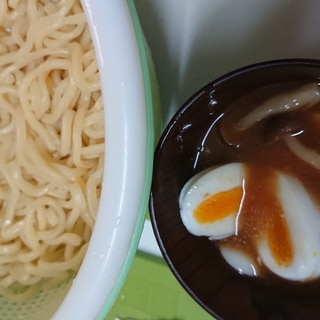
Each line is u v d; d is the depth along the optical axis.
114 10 0.22
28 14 0.29
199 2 0.28
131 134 0.22
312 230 0.25
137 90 0.22
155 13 0.29
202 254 0.27
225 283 0.27
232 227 0.26
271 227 0.25
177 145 0.26
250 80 0.25
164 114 0.31
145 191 0.22
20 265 0.30
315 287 0.26
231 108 0.26
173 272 0.26
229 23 0.28
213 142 0.26
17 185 0.29
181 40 0.29
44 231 0.29
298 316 0.26
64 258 0.29
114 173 0.22
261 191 0.25
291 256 0.25
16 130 0.29
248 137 0.26
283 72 0.24
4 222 0.29
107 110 0.22
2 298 0.29
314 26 0.27
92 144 0.28
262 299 0.27
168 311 0.31
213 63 0.29
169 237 0.26
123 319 0.32
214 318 0.29
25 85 0.28
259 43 0.28
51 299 0.28
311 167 0.25
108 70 0.22
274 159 0.25
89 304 0.23
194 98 0.25
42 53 0.28
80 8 0.28
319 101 0.25
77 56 0.28
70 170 0.28
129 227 0.22
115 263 0.22
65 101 0.28
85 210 0.29
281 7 0.27
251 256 0.26
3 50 0.29
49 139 0.29
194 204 0.26
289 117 0.25
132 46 0.22
